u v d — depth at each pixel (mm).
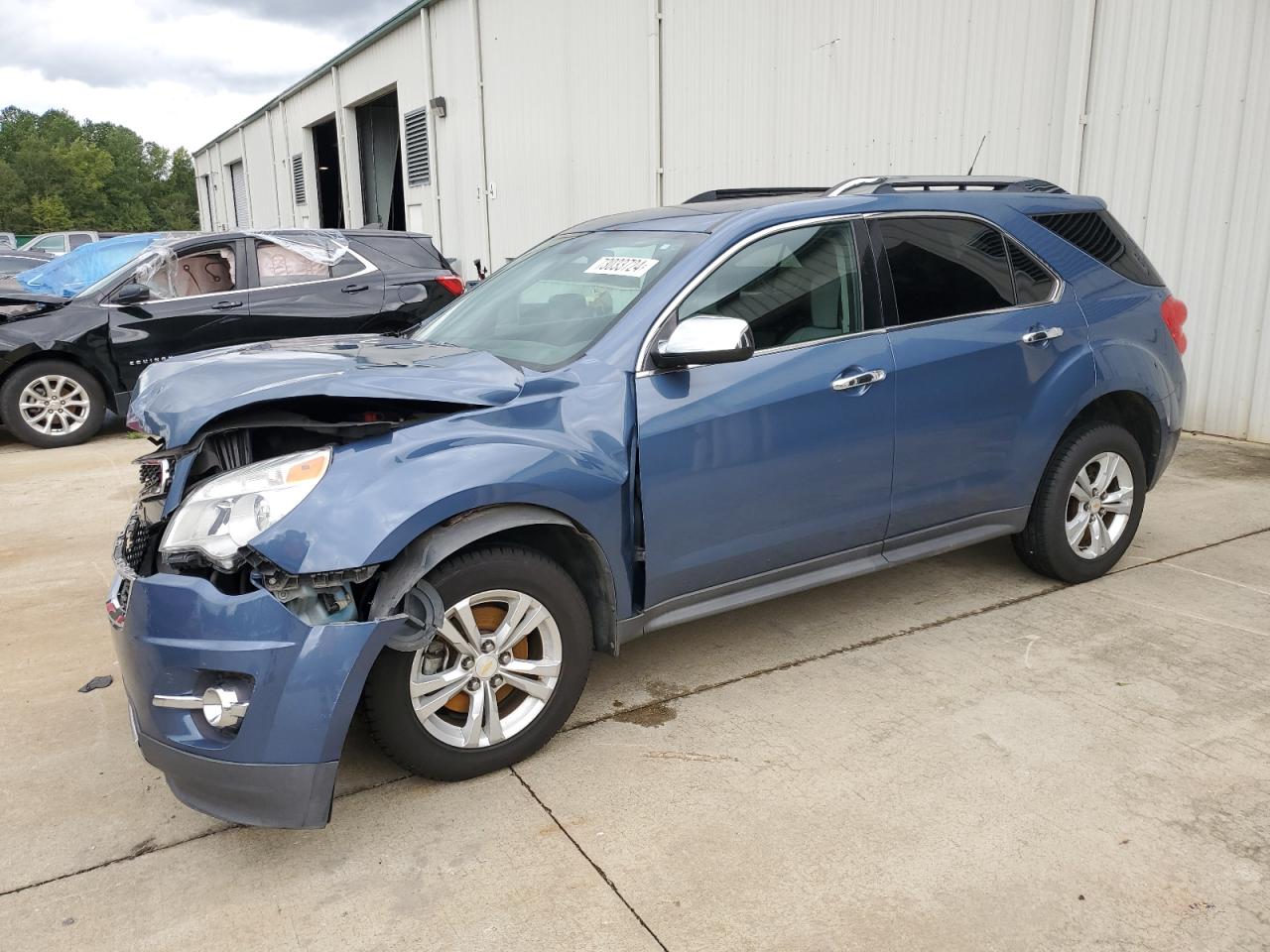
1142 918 2305
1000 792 2822
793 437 3355
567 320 3424
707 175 11344
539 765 3043
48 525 5809
